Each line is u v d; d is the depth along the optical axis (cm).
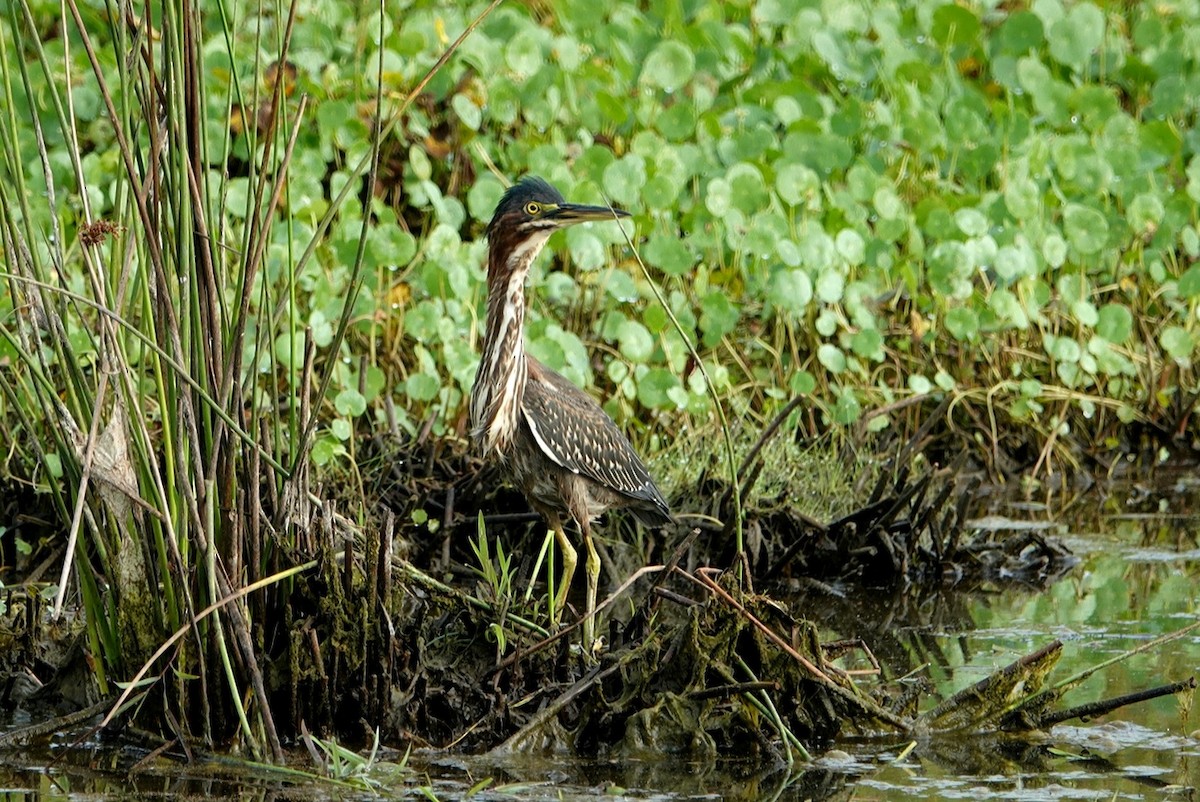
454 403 1378
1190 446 1627
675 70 1622
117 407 808
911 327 1555
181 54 768
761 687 856
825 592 1218
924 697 950
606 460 1141
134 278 887
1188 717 921
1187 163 1834
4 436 1205
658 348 1445
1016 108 1766
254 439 821
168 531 791
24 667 925
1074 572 1248
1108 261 1688
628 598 1172
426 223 1602
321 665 845
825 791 804
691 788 809
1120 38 1975
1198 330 1648
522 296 1126
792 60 1791
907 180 1694
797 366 1491
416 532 1205
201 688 837
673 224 1590
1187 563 1264
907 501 1260
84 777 805
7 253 827
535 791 797
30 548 1152
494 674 884
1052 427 1528
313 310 1327
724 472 1302
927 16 1839
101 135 1555
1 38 780
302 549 859
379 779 808
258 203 790
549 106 1591
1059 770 838
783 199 1519
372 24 1633
